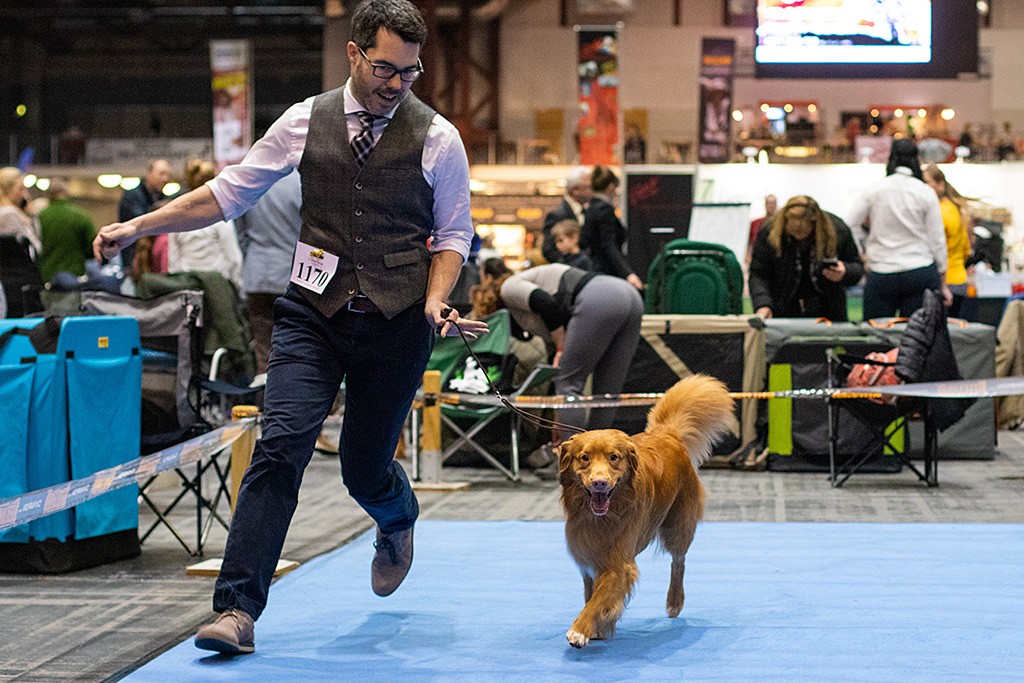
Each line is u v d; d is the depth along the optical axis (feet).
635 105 81.56
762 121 60.75
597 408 26.32
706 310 30.71
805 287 30.30
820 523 21.27
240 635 12.37
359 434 13.02
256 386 21.16
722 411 15.39
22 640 13.73
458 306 29.81
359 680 11.76
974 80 73.15
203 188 12.68
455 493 25.52
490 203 72.49
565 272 25.38
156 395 19.90
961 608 14.58
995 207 59.82
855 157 59.88
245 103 67.77
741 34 81.41
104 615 14.97
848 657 12.38
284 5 97.96
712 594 15.61
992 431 29.96
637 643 13.16
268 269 27.50
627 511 12.86
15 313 27.73
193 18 97.40
